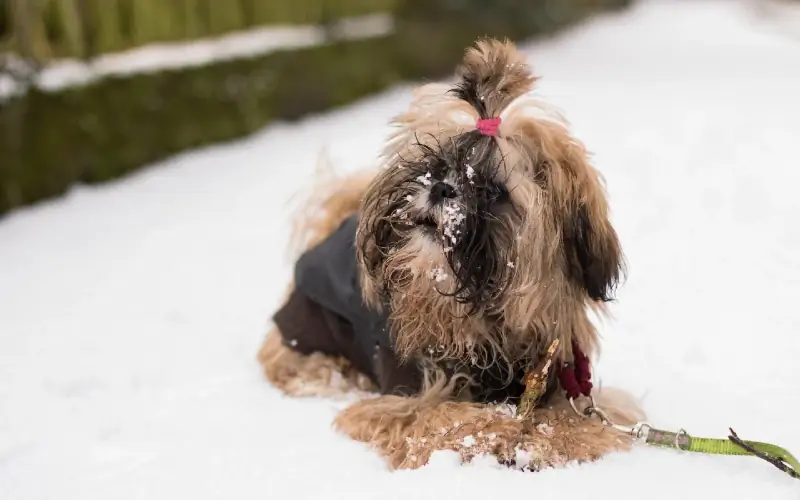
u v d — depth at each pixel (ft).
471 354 4.66
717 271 6.41
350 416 4.77
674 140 11.23
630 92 15.79
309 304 5.26
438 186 4.45
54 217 8.86
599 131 12.03
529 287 4.49
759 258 6.59
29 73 9.46
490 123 4.50
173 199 9.46
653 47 25.02
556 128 4.62
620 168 9.82
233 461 4.58
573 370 4.70
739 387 4.99
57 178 9.61
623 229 7.36
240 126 12.82
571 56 22.33
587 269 4.64
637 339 5.53
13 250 7.75
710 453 4.42
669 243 6.97
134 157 10.78
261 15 15.42
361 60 16.40
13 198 9.04
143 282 6.87
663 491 4.18
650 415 4.78
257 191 9.64
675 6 50.90
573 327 4.69
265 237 7.86
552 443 4.45
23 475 4.63
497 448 4.42
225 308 6.36
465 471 4.31
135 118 10.93
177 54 12.47
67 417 5.10
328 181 5.61
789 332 5.52
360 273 4.83
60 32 10.70
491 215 4.45
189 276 6.95
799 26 33.30
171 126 11.61
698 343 5.45
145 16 12.35
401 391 4.83
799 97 14.65
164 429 4.92
